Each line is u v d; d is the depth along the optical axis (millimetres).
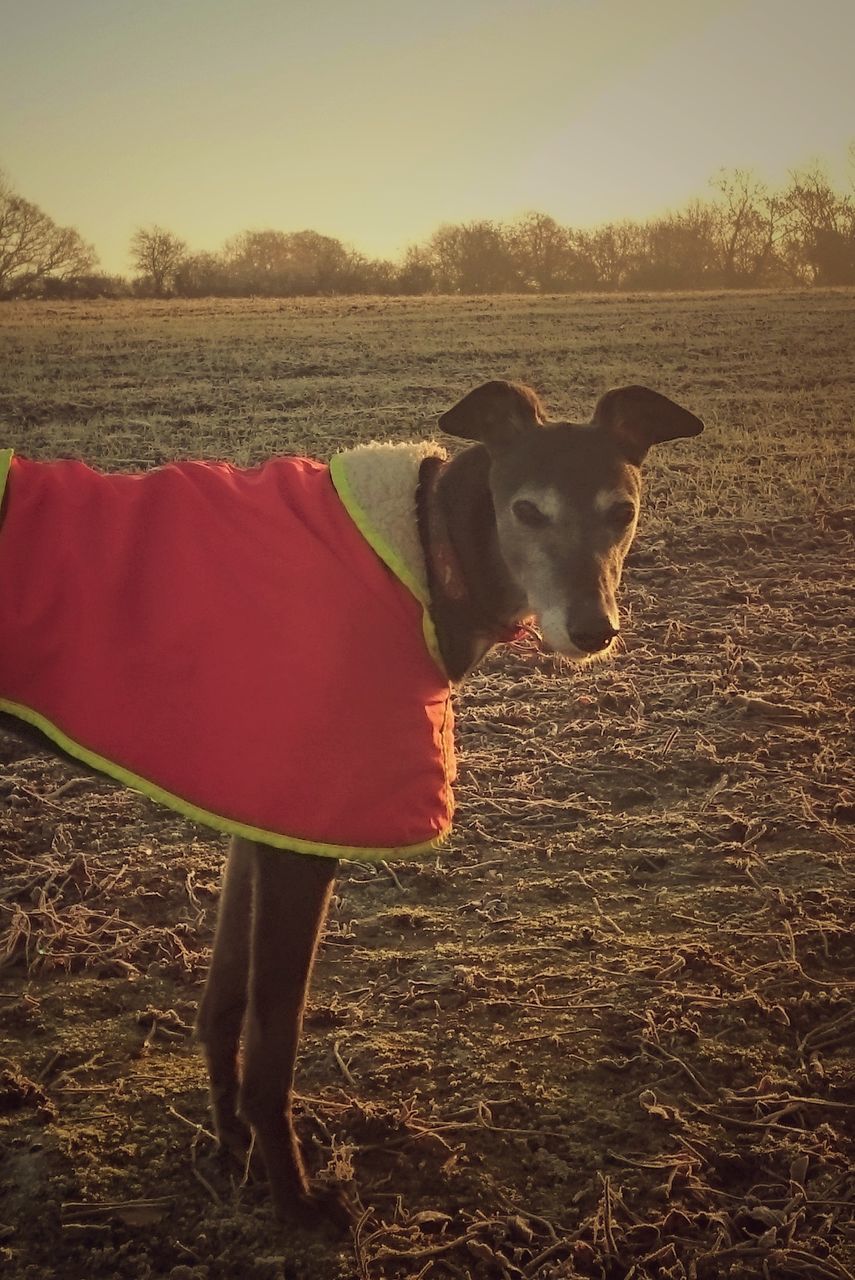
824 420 5539
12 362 8062
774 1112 1474
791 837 1946
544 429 1503
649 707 2371
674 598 3037
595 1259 1323
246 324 11461
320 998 1640
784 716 2303
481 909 1793
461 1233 1358
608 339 9352
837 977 1664
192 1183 1414
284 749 1330
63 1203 1377
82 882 1852
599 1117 1473
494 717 2340
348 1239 1358
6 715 1366
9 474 1360
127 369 7707
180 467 1430
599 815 2010
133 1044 1583
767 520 3668
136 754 1335
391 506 1419
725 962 1677
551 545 1444
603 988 1640
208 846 1953
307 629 1343
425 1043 1571
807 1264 1312
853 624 2805
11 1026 1600
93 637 1333
